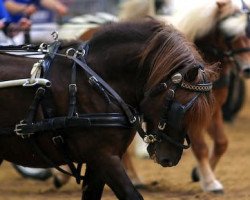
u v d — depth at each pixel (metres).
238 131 24.84
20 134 10.44
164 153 10.14
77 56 10.65
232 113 25.69
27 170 17.27
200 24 14.72
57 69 10.56
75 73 10.46
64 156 10.52
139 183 15.93
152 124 10.27
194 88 10.01
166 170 18.30
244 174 17.69
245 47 14.94
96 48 10.69
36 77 10.50
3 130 10.57
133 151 19.47
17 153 10.72
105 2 25.80
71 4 25.69
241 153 20.77
